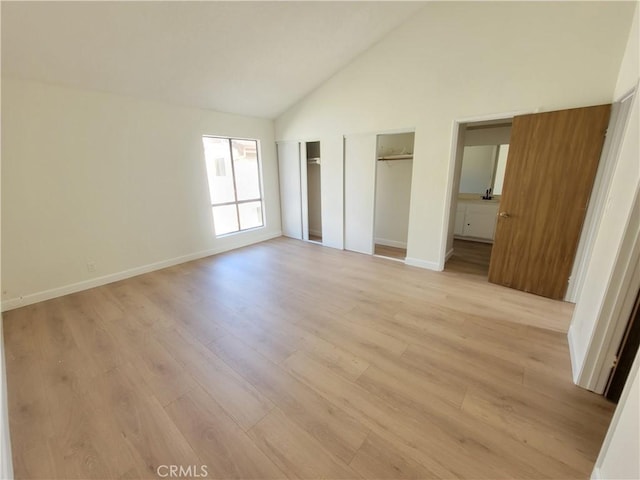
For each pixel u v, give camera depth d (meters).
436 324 2.54
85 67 2.77
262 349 2.22
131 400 1.75
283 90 4.26
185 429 1.55
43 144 2.90
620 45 2.30
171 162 3.94
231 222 5.02
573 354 2.04
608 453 1.20
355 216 4.60
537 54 2.67
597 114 2.43
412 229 3.95
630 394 1.13
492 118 3.04
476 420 1.58
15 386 1.86
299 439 1.48
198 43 2.84
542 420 1.57
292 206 5.52
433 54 3.27
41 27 2.21
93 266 3.40
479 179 5.36
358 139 4.21
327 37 3.30
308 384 1.86
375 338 2.34
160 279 3.65
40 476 1.33
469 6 2.94
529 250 3.03
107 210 3.44
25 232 2.90
